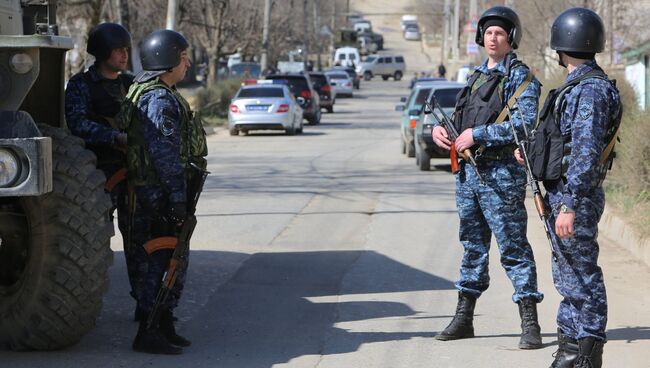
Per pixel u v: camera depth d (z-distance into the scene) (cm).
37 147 1437
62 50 1694
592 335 1411
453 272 2373
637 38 5912
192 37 11456
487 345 1697
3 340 1611
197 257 2509
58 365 1543
